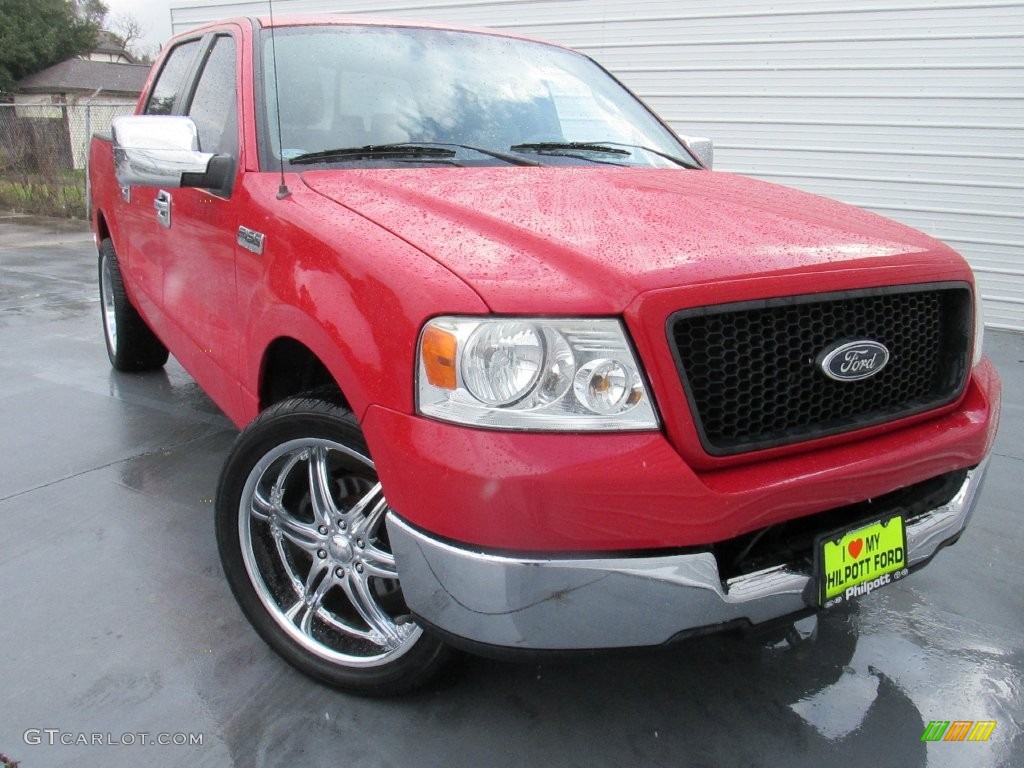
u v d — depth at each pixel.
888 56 6.94
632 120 3.20
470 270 1.69
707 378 1.67
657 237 1.83
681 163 2.98
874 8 6.89
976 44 6.61
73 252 9.73
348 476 2.11
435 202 2.03
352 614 2.22
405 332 1.68
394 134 2.62
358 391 1.77
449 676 2.14
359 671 2.09
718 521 1.62
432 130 2.68
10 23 37.97
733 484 1.66
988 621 2.59
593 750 2.00
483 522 1.56
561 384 1.58
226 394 2.70
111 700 2.12
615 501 1.56
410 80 2.84
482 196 2.10
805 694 2.22
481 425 1.58
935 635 2.51
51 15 40.00
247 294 2.37
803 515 1.75
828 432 1.81
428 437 1.62
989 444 2.12
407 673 2.02
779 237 1.92
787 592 1.75
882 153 7.16
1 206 13.85
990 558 2.98
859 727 2.11
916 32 6.80
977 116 6.74
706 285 1.65
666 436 1.62
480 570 1.59
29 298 7.01
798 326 1.77
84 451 3.68
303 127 2.57
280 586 2.25
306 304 1.97
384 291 1.75
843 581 1.83
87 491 3.27
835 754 2.02
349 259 1.88
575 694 2.19
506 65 3.10
